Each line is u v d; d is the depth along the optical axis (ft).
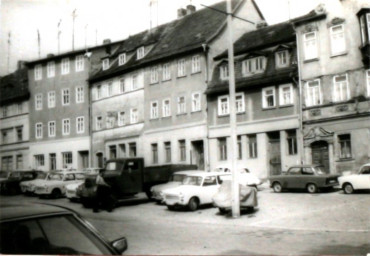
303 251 34.19
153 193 73.67
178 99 124.36
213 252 34.76
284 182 79.97
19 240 14.53
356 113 87.30
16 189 99.19
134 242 40.06
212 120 114.83
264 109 103.40
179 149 123.44
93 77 153.38
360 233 41.22
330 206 59.36
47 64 166.81
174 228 48.55
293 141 98.58
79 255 15.43
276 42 104.68
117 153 142.61
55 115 163.43
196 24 133.90
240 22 126.00
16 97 172.45
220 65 115.96
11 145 174.50
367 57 85.30
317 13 94.53
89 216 61.52
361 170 71.56
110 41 163.84
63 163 160.15
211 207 66.80
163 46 135.23
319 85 93.91
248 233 43.68
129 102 140.05
